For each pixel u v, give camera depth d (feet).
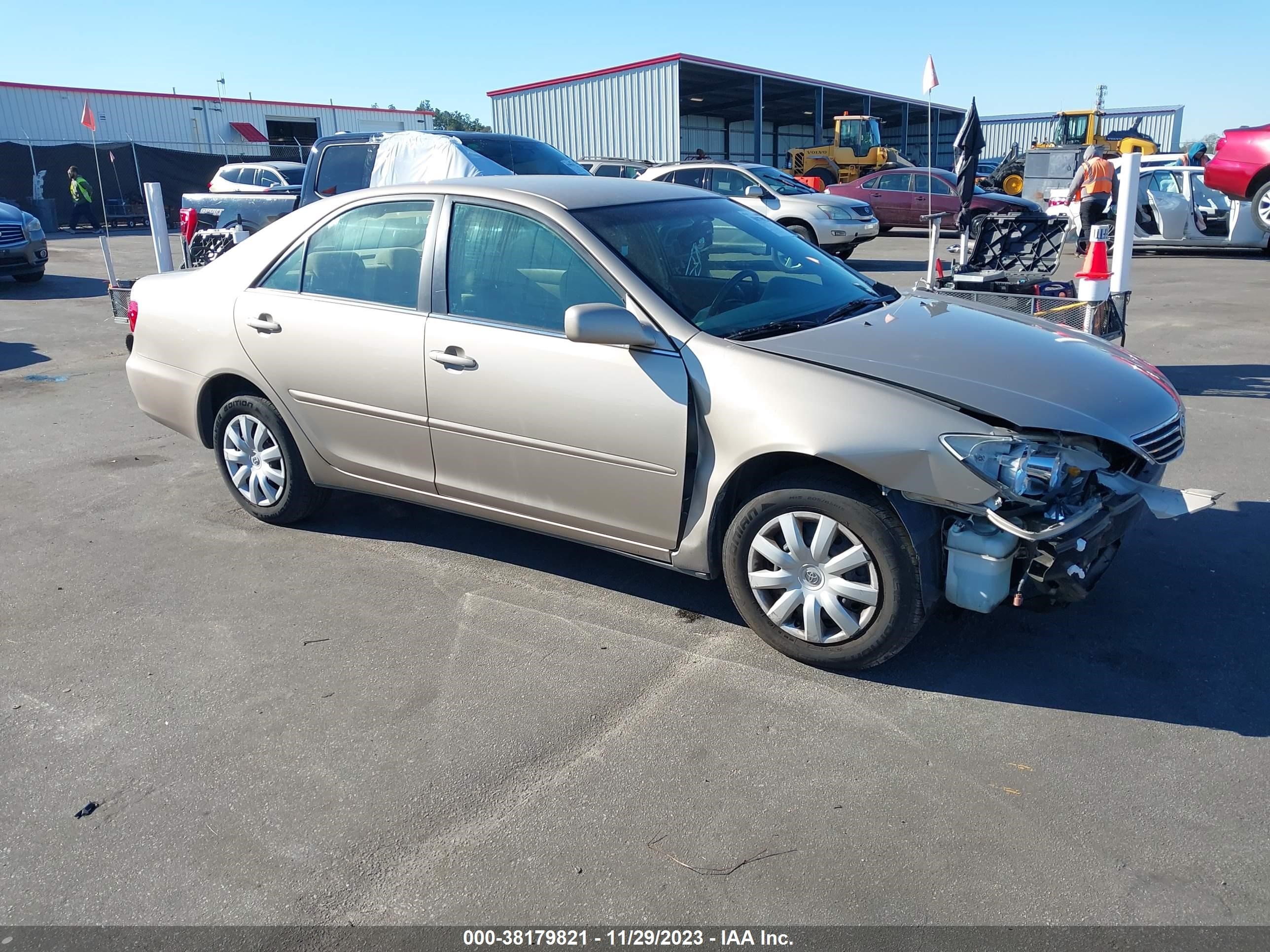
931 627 12.31
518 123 118.83
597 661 11.85
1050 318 20.57
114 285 30.60
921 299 14.11
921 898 7.93
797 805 9.11
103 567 15.12
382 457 14.43
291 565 15.03
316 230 14.87
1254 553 14.14
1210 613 12.44
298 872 8.49
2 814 9.39
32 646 12.66
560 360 12.08
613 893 8.13
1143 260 53.21
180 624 13.15
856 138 101.86
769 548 11.25
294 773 9.87
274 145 122.62
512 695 11.16
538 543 15.62
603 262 12.00
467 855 8.62
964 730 10.19
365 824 9.07
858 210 59.88
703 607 13.20
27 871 8.61
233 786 9.68
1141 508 11.10
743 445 10.91
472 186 13.50
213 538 16.22
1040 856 8.34
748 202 58.59
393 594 13.89
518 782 9.60
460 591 13.94
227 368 15.66
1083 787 9.21
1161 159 55.47
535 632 12.64
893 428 10.14
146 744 10.44
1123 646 11.73
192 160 103.86
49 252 70.54
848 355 11.09
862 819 8.88
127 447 21.58
